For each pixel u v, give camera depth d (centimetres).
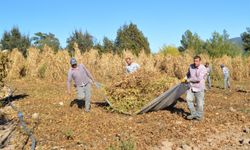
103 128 982
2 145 858
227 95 1759
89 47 4306
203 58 3288
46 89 1908
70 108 1270
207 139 895
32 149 804
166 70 3039
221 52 6128
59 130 959
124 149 764
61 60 2588
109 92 1209
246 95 1769
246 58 3688
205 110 1247
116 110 1181
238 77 3228
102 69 2892
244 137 915
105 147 823
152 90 1199
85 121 1064
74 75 1185
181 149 816
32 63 2666
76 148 823
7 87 1630
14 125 1028
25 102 1399
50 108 1268
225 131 973
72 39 4291
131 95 1188
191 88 1084
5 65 1331
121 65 2922
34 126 1005
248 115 1177
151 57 3247
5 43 4562
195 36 6694
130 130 962
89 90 1204
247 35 6600
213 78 3000
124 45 5269
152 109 1186
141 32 5553
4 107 1298
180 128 984
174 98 1173
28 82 2358
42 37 4725
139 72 1243
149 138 888
